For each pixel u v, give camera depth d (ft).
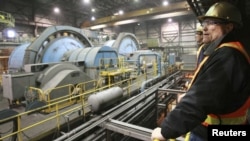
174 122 3.02
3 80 17.35
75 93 18.76
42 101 15.23
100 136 11.21
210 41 3.85
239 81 3.01
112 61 29.84
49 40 27.35
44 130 12.71
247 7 20.38
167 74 36.70
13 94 16.43
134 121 15.84
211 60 3.23
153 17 71.56
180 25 84.99
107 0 69.51
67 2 69.82
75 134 10.11
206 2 15.30
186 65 45.83
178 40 85.66
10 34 54.29
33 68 18.92
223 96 2.98
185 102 3.02
